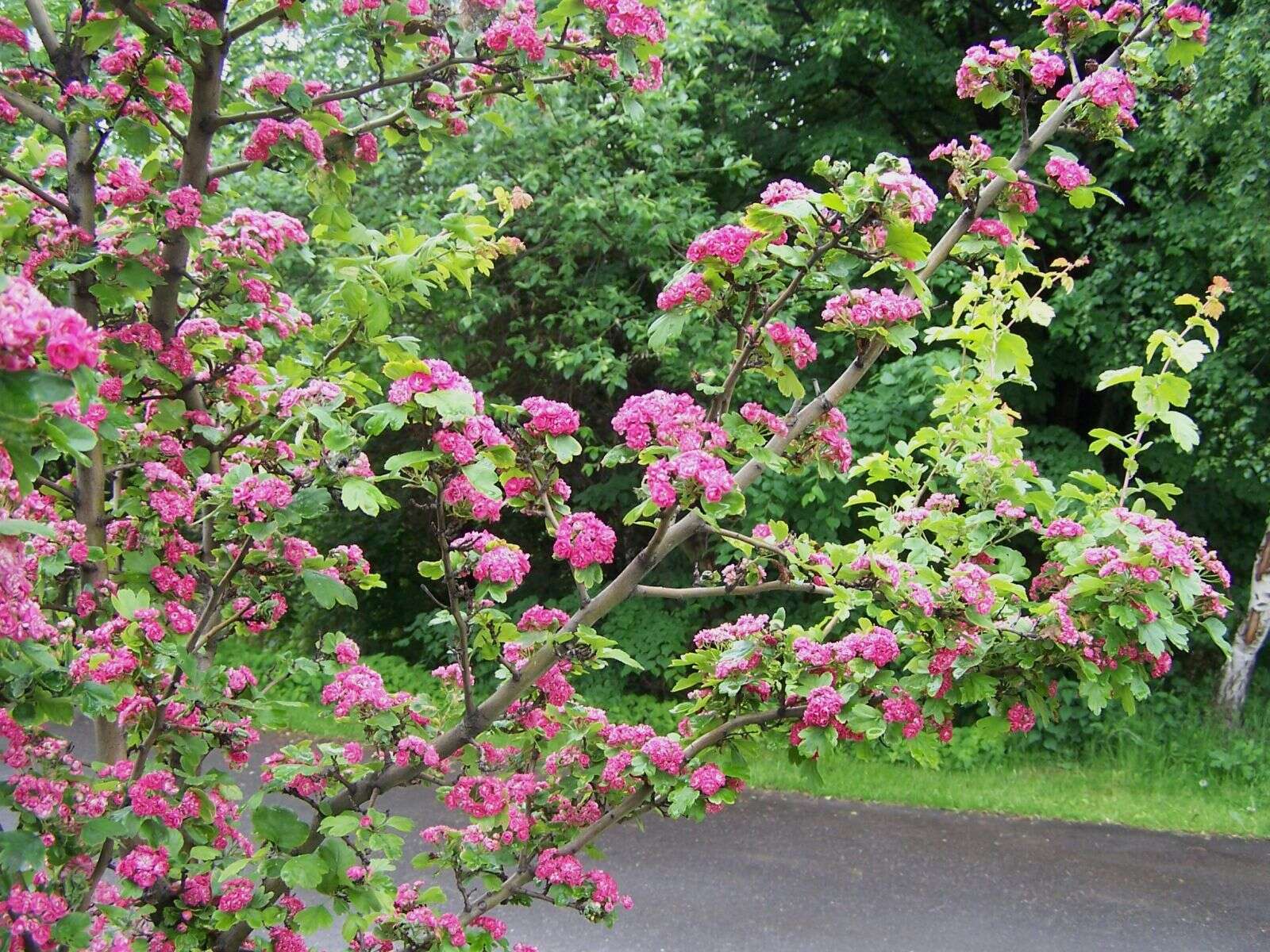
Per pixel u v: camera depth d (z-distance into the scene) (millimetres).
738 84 9750
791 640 2285
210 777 1959
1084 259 3428
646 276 8867
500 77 2400
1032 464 3197
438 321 8648
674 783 2205
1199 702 8875
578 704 2492
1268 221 7531
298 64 6012
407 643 9789
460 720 2387
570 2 2197
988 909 5324
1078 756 8180
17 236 2145
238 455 2350
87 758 6027
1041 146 2537
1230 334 8695
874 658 2186
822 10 9711
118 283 2057
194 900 1986
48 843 1578
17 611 1322
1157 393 2951
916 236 1918
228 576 2002
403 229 2338
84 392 1202
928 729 2334
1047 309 3457
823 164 2039
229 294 2398
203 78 2100
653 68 2381
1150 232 8344
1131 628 2338
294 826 1834
